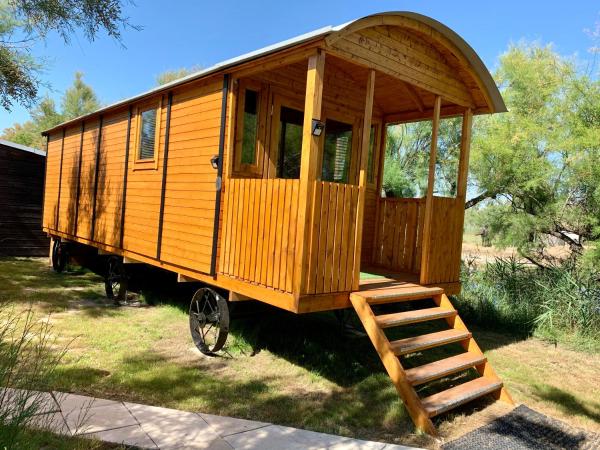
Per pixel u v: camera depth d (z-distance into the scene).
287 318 7.11
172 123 6.22
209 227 5.36
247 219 4.82
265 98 5.62
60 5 8.06
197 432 3.38
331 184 4.32
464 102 5.95
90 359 4.89
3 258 12.45
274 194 4.48
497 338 7.11
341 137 6.69
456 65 5.59
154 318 6.86
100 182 8.50
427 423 3.75
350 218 4.54
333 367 5.22
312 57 4.12
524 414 4.23
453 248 5.99
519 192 9.59
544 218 9.15
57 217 10.77
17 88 10.09
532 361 6.00
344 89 6.45
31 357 4.36
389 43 4.80
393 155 12.80
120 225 7.60
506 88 10.35
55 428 3.06
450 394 4.21
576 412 4.44
